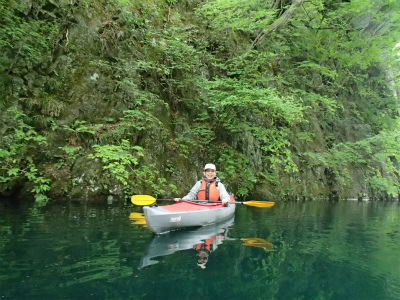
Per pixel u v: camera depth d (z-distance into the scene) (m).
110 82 7.55
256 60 9.64
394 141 13.88
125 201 6.32
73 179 6.24
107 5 8.30
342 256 2.98
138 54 8.30
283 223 4.88
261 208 7.05
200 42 10.04
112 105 7.44
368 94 19.00
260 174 9.95
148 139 7.41
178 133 8.35
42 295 1.86
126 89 7.64
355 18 16.08
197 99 9.05
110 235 3.44
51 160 6.37
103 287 2.02
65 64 7.19
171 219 3.82
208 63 9.97
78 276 2.19
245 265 2.58
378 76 19.81
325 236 3.95
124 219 4.40
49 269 2.31
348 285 2.23
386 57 17.45
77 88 7.16
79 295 1.88
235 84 8.14
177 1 10.43
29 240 3.09
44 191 5.98
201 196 5.00
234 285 2.14
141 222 4.22
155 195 6.87
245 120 9.11
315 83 14.98
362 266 2.68
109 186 6.41
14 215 4.38
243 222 4.82
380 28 17.03
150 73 8.39
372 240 3.80
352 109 17.28
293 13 11.05
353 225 5.08
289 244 3.39
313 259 2.85
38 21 7.07
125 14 8.38
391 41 15.26
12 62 6.51
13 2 6.71
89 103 7.18
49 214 4.56
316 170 12.44
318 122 14.61
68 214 4.63
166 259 2.65
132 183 6.65
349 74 16.73
